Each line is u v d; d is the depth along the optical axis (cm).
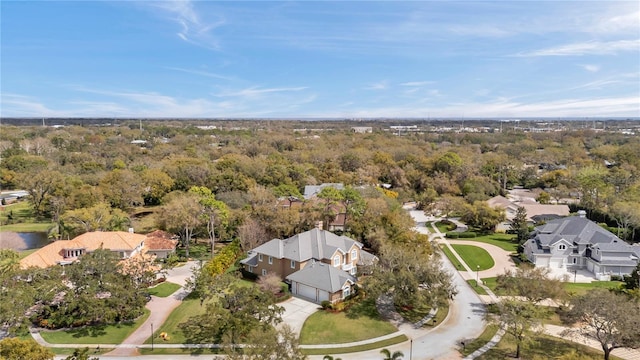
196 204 6456
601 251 5762
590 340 3900
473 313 4506
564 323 4253
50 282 4041
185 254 6456
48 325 4028
